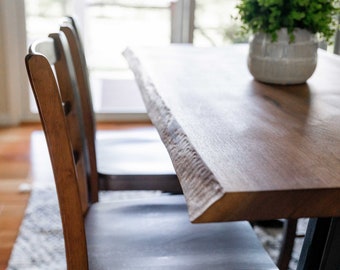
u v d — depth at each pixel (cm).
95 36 355
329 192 74
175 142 100
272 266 108
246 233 122
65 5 336
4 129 335
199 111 116
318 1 138
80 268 100
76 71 146
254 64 149
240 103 125
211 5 340
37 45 102
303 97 133
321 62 188
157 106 128
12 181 258
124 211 133
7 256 192
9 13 318
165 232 122
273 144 94
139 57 193
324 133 101
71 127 123
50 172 271
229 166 82
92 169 152
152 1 346
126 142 186
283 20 140
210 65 179
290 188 74
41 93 86
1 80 332
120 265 108
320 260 93
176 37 351
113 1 347
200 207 74
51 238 205
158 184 159
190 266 107
